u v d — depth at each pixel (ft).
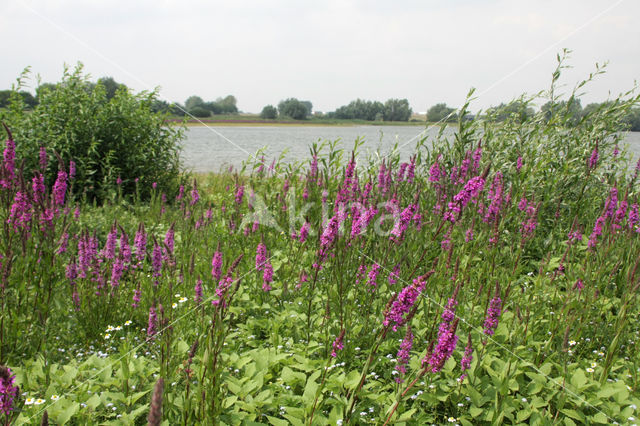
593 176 23.27
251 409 9.94
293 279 17.21
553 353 12.68
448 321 10.32
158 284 15.03
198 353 10.80
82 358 13.06
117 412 10.22
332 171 23.30
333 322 13.84
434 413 10.80
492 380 11.10
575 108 24.88
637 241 16.94
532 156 22.98
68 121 33.12
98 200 33.81
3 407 8.59
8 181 13.74
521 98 24.44
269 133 181.06
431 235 16.92
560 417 10.65
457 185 20.36
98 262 15.03
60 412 9.50
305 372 12.28
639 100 22.18
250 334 14.03
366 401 10.62
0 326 11.19
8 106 33.09
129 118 35.40
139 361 11.39
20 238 13.33
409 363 11.89
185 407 8.76
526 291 15.66
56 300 13.61
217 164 72.79
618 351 12.55
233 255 18.95
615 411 10.41
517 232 20.07
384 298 14.43
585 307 13.43
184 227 22.30
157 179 36.65
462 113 23.40
